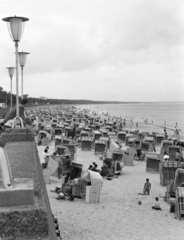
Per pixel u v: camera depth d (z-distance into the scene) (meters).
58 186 19.62
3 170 4.33
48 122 69.69
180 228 13.73
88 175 17.47
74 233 12.85
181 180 17.25
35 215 4.04
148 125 86.12
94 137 40.41
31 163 6.18
